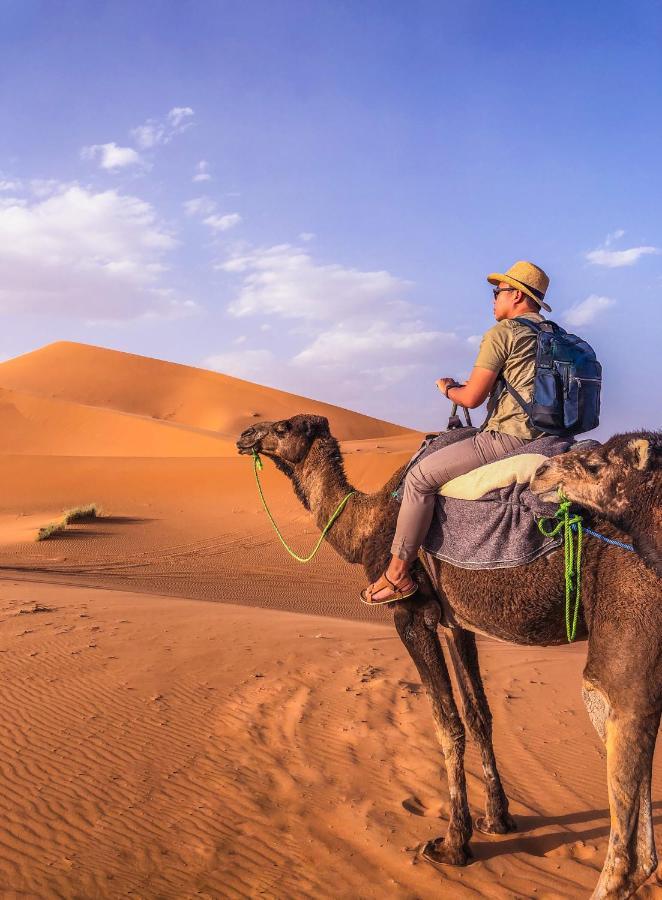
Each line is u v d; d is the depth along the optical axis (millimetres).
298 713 9438
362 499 6488
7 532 37062
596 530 4941
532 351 5559
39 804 6809
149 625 13914
